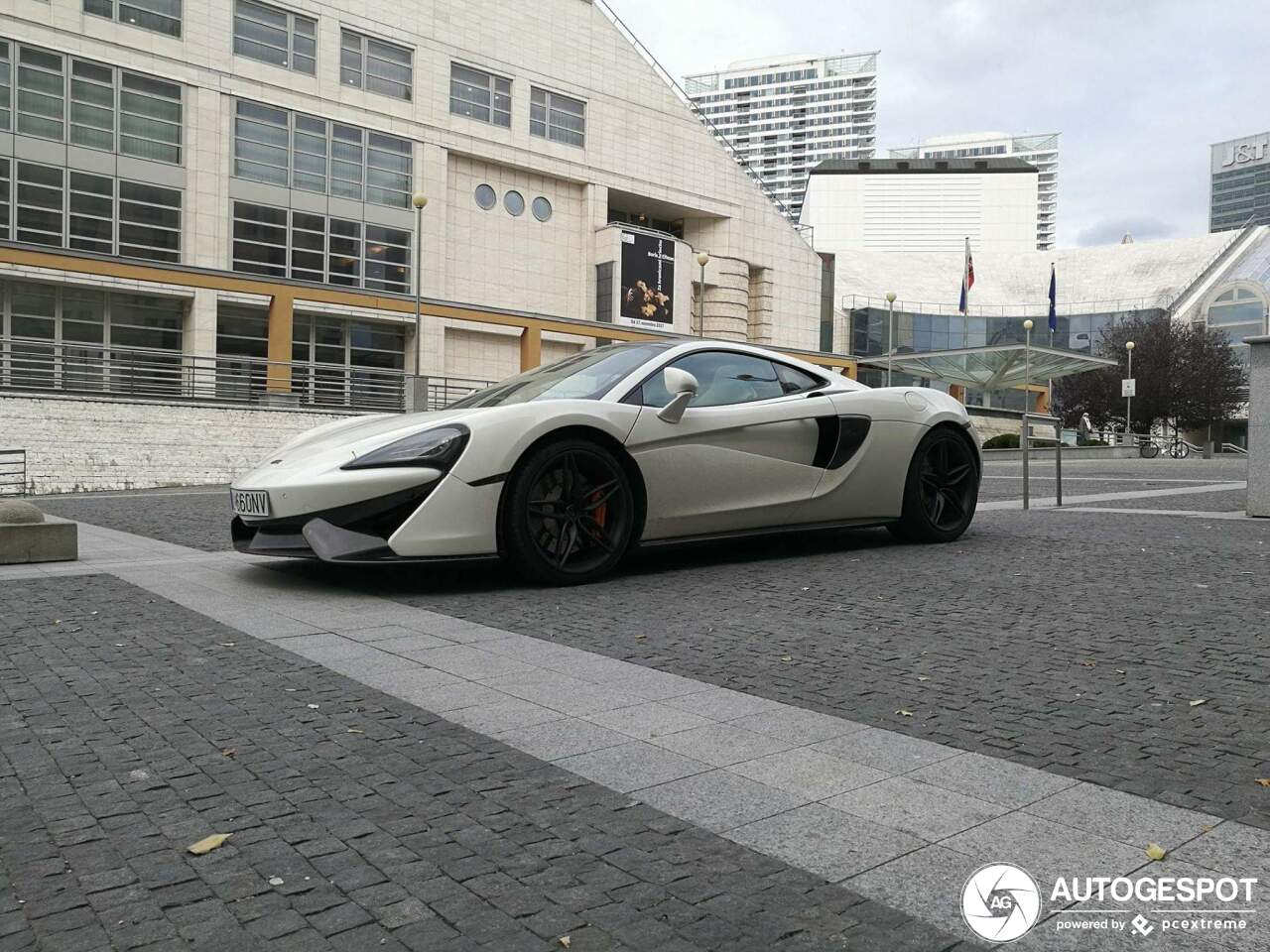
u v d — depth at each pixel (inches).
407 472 177.0
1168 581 188.2
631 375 205.9
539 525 191.3
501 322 1304.1
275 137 1178.6
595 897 63.4
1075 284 3166.8
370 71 1272.1
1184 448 1817.2
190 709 106.8
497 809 78.4
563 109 1483.8
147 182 1077.1
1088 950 57.3
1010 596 175.2
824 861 69.0
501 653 134.5
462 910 61.7
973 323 2751.0
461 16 1358.3
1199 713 104.3
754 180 1763.0
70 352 1018.7
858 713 105.7
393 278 1275.8
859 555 228.5
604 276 1478.8
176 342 1081.4
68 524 231.0
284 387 1099.9
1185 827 74.3
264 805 79.1
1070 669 123.6
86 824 75.4
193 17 1110.4
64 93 1023.6
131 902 62.8
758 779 85.3
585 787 83.4
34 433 714.2
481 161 1397.6
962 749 93.4
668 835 73.4
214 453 800.3
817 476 224.4
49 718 103.5
